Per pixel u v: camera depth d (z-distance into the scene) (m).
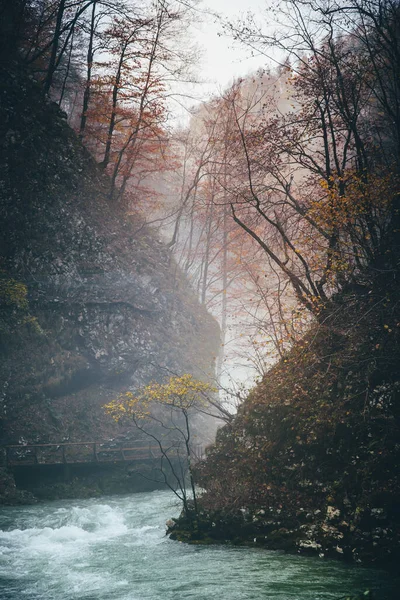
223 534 12.44
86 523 15.23
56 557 11.42
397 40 17.27
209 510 13.17
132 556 11.32
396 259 13.65
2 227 26.47
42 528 14.77
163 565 10.44
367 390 11.42
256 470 13.55
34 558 11.37
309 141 18.00
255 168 18.42
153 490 22.69
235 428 15.51
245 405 15.86
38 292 26.28
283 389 14.31
